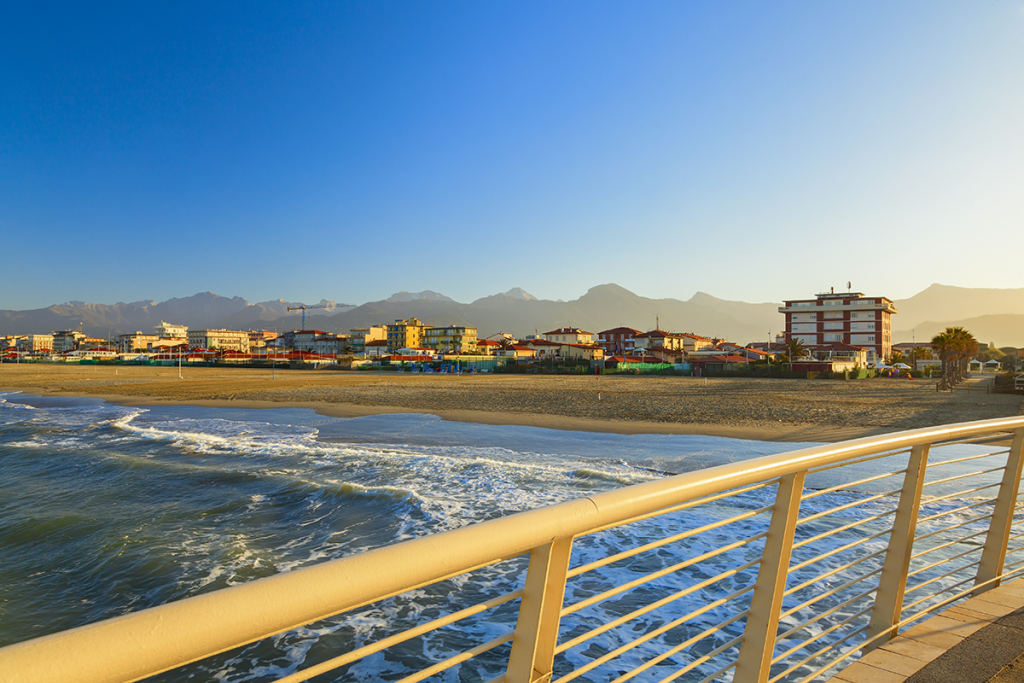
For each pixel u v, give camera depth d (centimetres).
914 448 259
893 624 266
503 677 133
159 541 816
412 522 893
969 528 828
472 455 1525
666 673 467
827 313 10525
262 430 2125
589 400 3306
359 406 3039
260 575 703
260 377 6756
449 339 14012
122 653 67
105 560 749
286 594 84
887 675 236
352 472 1272
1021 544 692
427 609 619
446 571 106
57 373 7856
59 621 599
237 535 846
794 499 196
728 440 1802
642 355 10631
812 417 2394
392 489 1064
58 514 959
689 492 158
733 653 492
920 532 810
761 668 194
